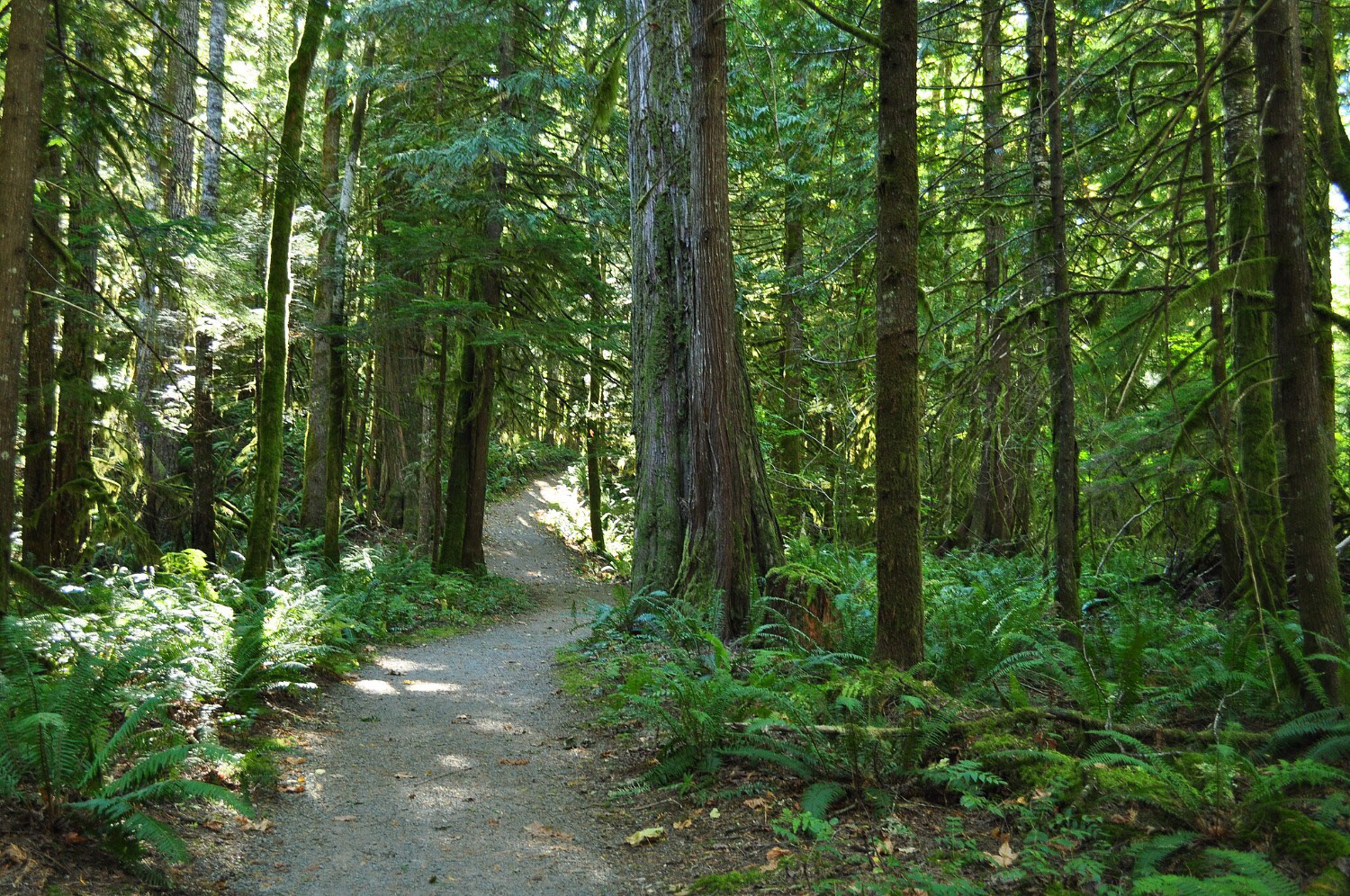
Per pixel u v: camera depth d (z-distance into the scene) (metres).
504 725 7.69
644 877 4.54
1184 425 6.04
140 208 10.59
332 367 15.59
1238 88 7.83
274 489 10.58
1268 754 4.96
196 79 17.19
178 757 4.43
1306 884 3.54
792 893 4.04
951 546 15.36
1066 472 7.57
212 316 11.83
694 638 8.98
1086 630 8.19
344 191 16.38
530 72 15.95
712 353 10.12
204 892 4.20
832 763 5.39
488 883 4.49
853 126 12.40
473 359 18.17
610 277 23.08
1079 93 8.70
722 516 9.90
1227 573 8.22
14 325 5.84
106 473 12.18
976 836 4.50
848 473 16.98
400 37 16.30
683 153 11.38
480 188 17.05
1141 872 3.75
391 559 17.94
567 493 33.19
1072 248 9.60
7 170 5.78
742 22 10.45
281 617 8.34
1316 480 5.24
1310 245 8.31
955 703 5.79
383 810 5.54
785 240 18.97
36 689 4.62
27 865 3.78
